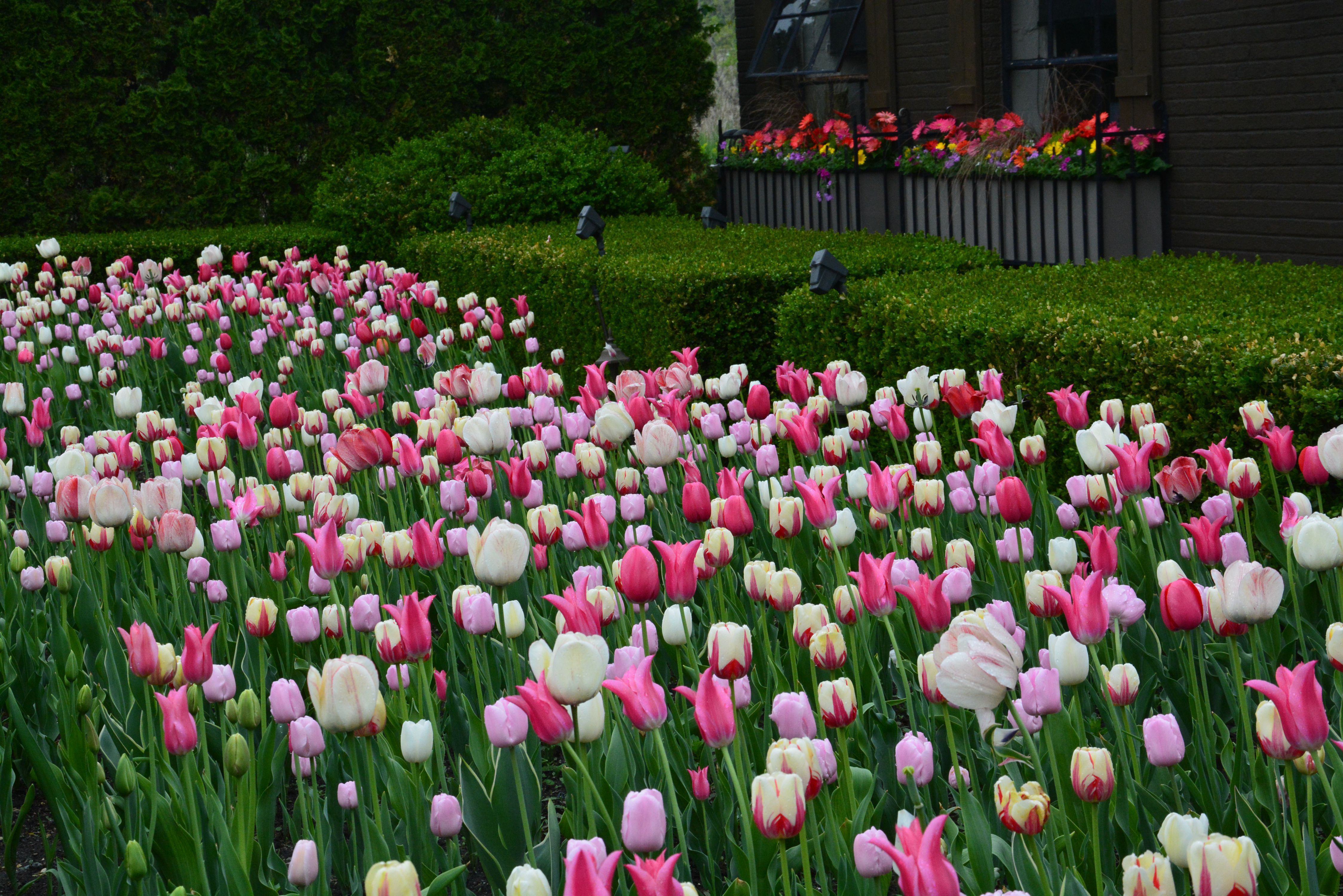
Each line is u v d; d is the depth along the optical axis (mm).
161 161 15867
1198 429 4320
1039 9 11570
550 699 2008
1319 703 1883
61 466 3928
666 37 16656
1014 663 1989
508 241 10352
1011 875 2408
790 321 6688
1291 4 8820
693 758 3059
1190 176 9875
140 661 2506
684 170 16906
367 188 13148
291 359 7523
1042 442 3826
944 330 5496
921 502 3525
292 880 2244
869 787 2381
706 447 4777
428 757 2436
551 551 3789
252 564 4289
